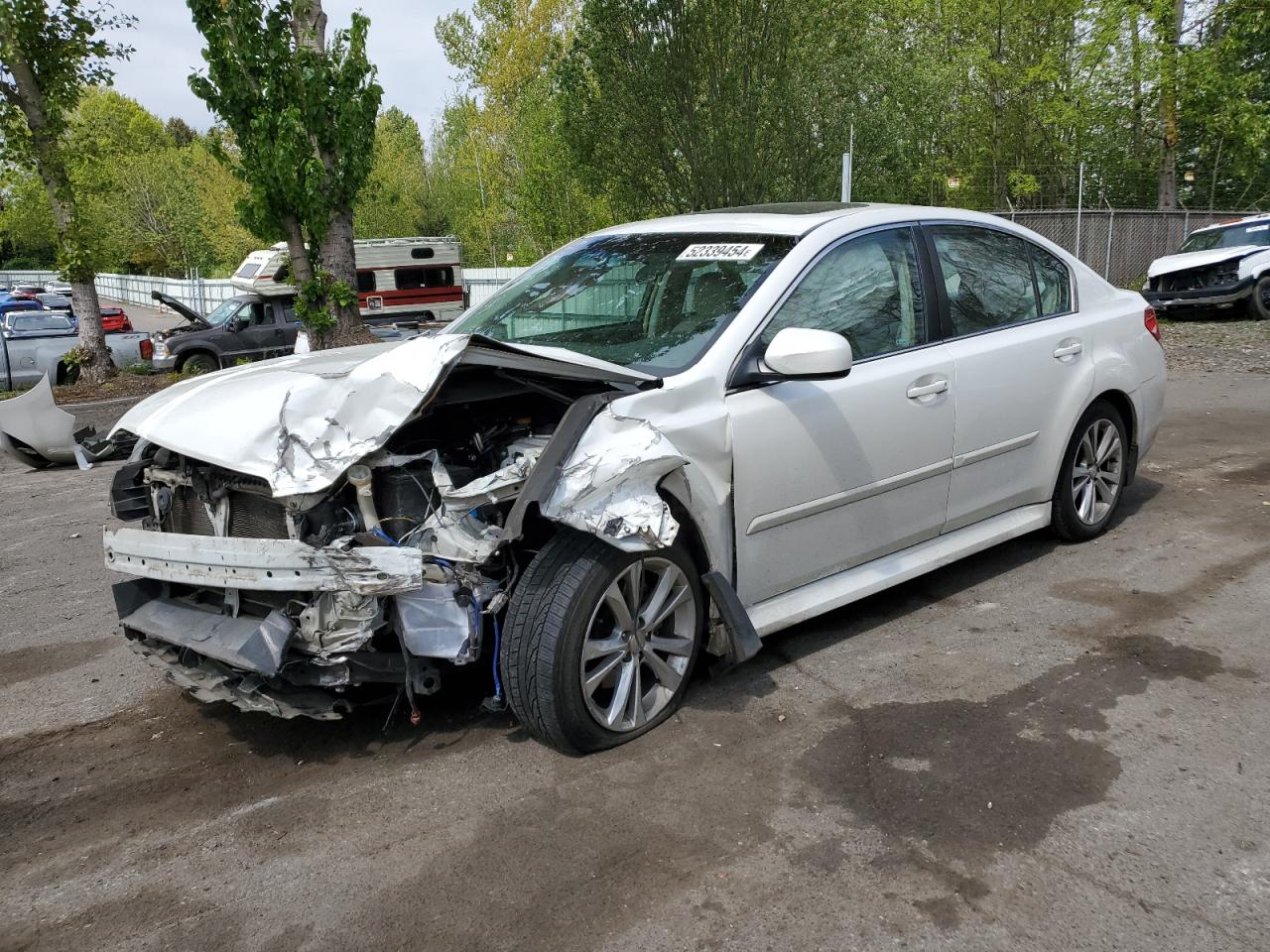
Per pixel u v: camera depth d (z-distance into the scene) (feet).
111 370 56.49
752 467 11.77
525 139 90.38
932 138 81.71
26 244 205.87
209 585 10.03
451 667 12.48
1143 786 9.95
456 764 10.91
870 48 57.06
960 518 14.80
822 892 8.52
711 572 11.54
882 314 13.55
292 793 10.52
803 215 13.96
